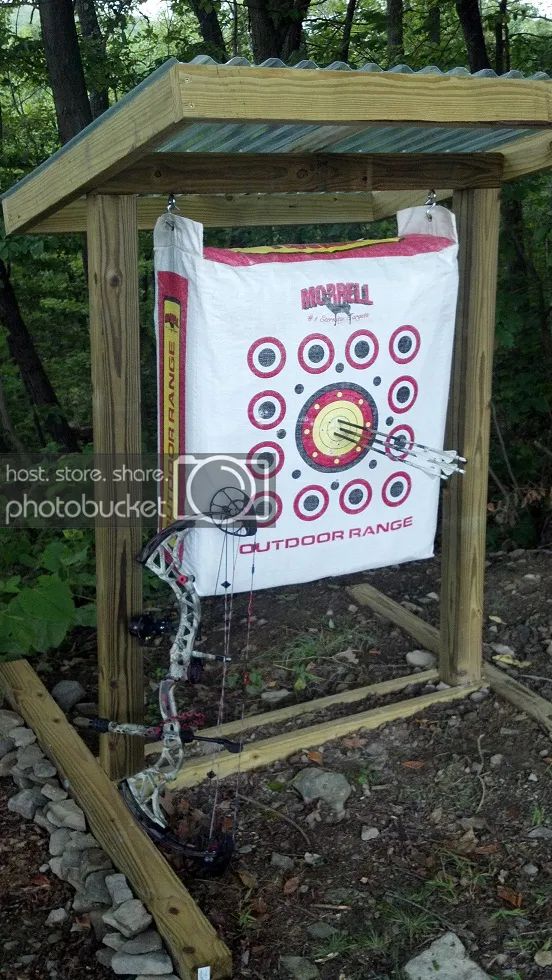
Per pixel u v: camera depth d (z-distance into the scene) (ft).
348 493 9.85
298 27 24.40
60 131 23.12
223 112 6.43
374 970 7.80
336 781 10.12
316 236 21.74
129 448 9.14
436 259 9.73
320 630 14.07
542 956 7.86
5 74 31.14
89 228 8.61
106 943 7.89
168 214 8.52
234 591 9.48
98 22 31.40
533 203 21.21
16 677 12.17
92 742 11.37
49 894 8.77
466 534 11.51
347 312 9.20
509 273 20.76
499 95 7.57
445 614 11.95
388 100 7.06
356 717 11.28
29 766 10.49
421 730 11.23
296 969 7.83
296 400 9.16
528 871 8.91
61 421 26.86
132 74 29.45
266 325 8.77
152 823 8.83
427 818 9.73
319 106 6.80
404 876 8.91
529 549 18.10
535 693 11.81
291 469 9.38
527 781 10.25
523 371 20.42
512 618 14.25
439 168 9.93
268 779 10.42
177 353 8.77
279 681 12.72
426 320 9.78
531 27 28.30
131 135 6.93
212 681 12.77
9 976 7.80
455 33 27.99
